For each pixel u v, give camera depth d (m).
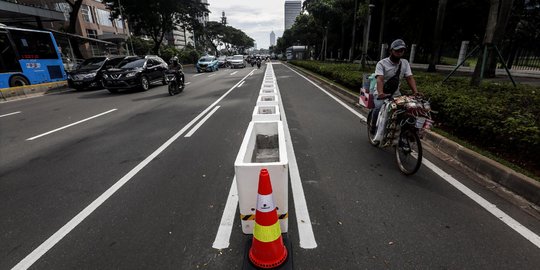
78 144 5.48
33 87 13.19
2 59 12.59
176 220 2.88
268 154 3.69
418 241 2.48
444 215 2.86
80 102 10.80
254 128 3.44
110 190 3.55
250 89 13.30
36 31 14.08
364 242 2.49
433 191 3.33
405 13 23.94
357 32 34.81
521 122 3.83
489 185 3.44
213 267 2.26
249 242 2.48
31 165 4.47
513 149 3.89
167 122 7.04
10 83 12.82
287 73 24.03
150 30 34.88
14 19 22.19
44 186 3.73
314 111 7.99
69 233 2.73
